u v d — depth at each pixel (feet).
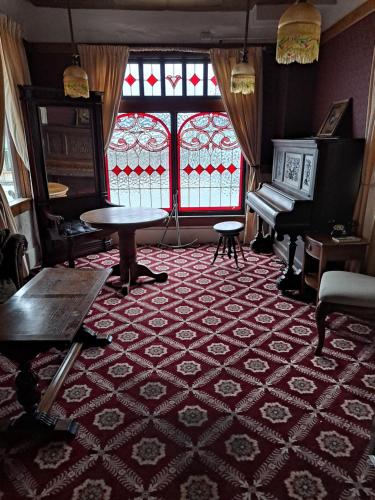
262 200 11.94
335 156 9.54
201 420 5.99
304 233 10.12
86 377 7.06
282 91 13.55
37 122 12.26
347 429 5.76
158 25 13.16
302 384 6.82
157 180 15.58
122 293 10.80
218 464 5.18
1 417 6.08
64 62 13.48
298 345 8.10
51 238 12.36
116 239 15.80
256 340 8.31
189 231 16.03
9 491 4.83
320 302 7.45
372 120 9.14
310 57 6.15
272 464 5.17
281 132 13.80
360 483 4.87
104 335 8.40
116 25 13.12
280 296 10.61
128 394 6.60
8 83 11.27
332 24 11.61
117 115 14.33
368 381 6.88
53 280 7.25
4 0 11.11
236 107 14.03
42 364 7.55
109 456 5.33
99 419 6.01
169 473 5.05
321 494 4.73
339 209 10.00
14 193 12.77
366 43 9.72
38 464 5.23
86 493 4.78
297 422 5.92
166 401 6.42
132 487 4.86
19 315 5.77
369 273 9.31
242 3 12.07
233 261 13.64
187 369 7.30
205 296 10.68
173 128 14.92
